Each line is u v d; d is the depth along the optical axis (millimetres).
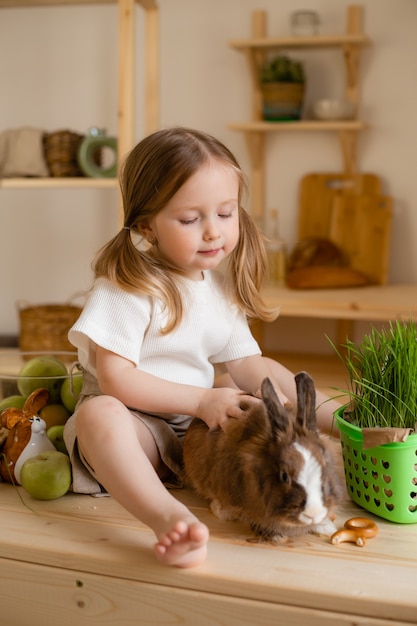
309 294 1961
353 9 2061
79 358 1179
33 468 1071
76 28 2256
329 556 909
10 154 2031
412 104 2088
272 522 890
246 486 896
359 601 817
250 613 854
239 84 2186
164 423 1129
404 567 884
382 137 2121
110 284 1098
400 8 2051
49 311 2152
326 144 2164
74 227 2357
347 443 1031
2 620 974
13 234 2400
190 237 1068
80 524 1002
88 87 2279
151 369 1136
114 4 2213
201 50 2193
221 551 920
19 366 1752
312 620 833
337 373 1984
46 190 2355
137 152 1110
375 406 1023
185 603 878
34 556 940
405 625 804
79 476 1092
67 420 1238
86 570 918
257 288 1258
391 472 980
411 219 2139
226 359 1238
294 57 2125
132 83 1917
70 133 2021
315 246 2143
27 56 2301
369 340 1079
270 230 2203
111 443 959
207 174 1056
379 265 2141
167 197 1059
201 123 2229
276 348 2271
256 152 2164
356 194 2143
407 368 1010
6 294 2436
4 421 1157
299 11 2016
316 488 841
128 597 903
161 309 1102
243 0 2145
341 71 2109
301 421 905
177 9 2189
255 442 901
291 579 854
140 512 909
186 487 1123
